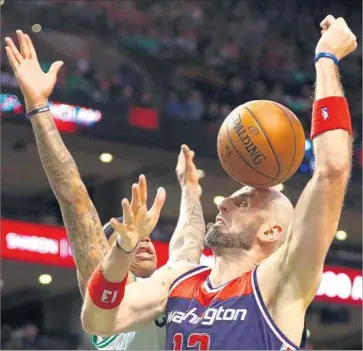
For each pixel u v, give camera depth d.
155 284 4.25
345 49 3.97
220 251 4.12
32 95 4.51
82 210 4.37
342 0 23.64
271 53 24.47
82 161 20.66
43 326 19.86
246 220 4.10
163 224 20.77
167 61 23.25
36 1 21.92
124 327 4.05
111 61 22.34
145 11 24.00
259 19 25.28
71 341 19.64
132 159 20.92
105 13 23.17
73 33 22.23
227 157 4.14
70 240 4.39
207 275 4.21
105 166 20.84
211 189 21.45
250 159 4.05
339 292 21.73
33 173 20.16
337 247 21.88
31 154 19.84
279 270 3.79
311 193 3.65
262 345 3.70
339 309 21.92
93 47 22.36
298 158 4.11
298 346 3.73
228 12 25.25
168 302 4.14
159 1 24.48
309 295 3.76
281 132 4.05
